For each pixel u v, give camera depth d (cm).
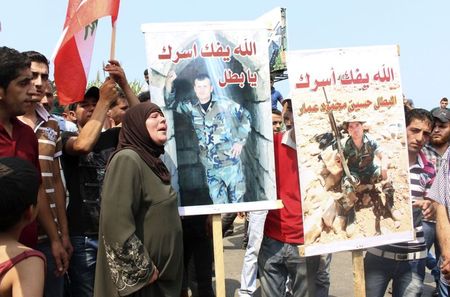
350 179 387
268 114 386
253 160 382
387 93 397
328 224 381
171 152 367
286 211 426
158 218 328
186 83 370
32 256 212
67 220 396
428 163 457
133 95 393
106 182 321
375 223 393
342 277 730
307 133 377
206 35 376
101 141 408
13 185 218
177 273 340
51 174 367
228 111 378
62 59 372
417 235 422
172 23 370
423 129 433
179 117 370
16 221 221
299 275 432
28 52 363
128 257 312
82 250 394
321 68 381
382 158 395
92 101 430
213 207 373
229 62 379
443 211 390
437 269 532
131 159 321
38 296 205
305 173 377
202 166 372
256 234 582
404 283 423
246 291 590
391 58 399
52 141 369
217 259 377
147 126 335
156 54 366
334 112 383
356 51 391
